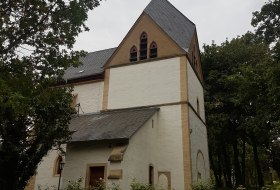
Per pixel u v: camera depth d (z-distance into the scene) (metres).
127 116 21.27
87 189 16.25
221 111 33.06
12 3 11.41
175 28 26.67
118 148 16.95
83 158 18.47
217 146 36.81
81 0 12.17
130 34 25.97
